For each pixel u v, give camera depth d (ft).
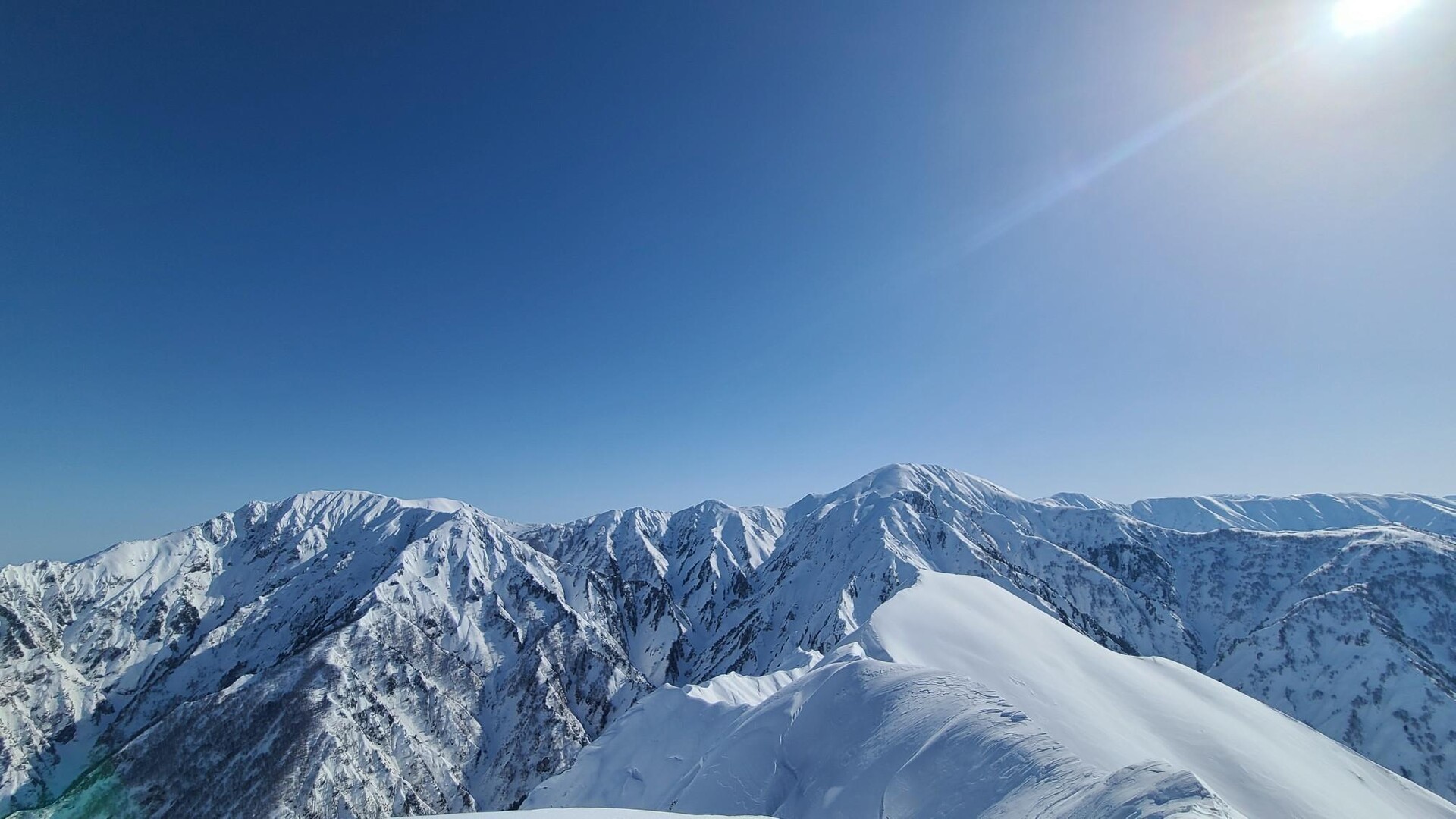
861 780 117.80
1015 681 164.76
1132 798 66.18
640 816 98.32
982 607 236.43
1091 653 223.71
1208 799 59.06
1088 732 142.10
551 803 252.21
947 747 108.88
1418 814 186.09
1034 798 84.69
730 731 210.18
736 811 136.15
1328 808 151.84
